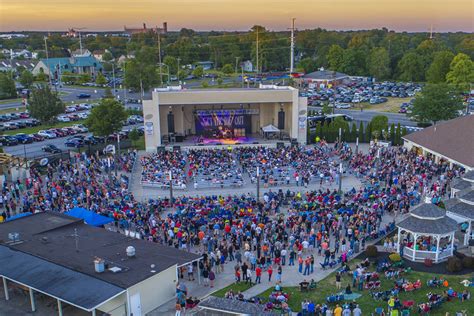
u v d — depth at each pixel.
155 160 63.41
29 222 38.22
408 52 182.75
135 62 146.38
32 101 94.50
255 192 53.19
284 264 35.91
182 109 79.12
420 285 31.92
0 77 135.00
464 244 39.19
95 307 25.53
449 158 58.56
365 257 36.97
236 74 180.75
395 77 177.88
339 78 155.12
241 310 23.34
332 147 74.06
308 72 193.50
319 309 28.47
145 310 28.69
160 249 33.03
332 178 55.81
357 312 27.58
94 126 75.62
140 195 52.94
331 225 40.47
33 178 56.81
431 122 87.50
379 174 55.28
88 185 52.22
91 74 193.38
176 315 27.75
